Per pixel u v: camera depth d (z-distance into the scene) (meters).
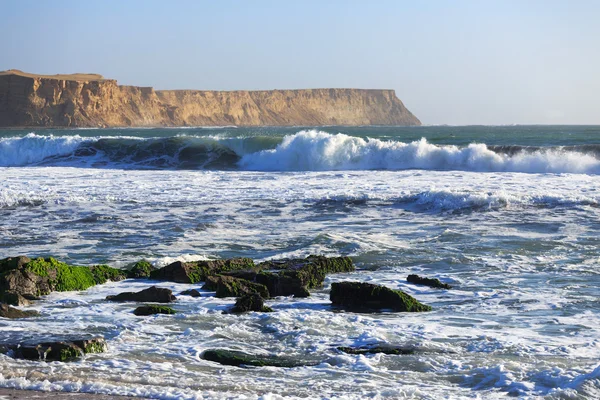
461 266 20.00
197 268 18.61
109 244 23.62
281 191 34.88
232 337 12.67
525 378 10.29
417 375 10.56
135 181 39.59
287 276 17.02
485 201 30.22
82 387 9.74
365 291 15.48
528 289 17.08
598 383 9.80
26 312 14.38
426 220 27.95
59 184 38.22
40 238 24.73
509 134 118.44
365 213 29.59
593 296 16.20
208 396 9.45
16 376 10.17
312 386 10.00
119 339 12.40
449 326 13.59
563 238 23.80
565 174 40.88
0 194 33.81
